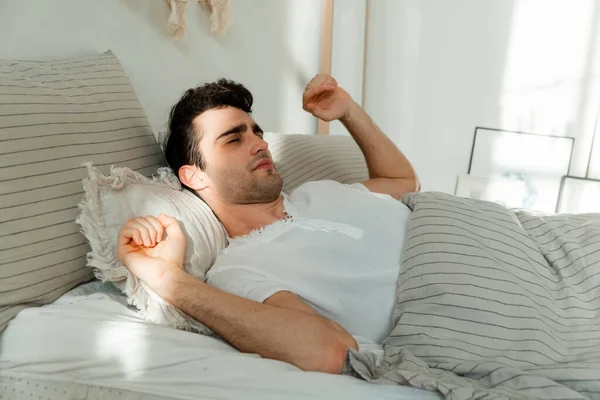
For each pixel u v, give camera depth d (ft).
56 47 4.28
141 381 2.76
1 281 2.86
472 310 3.24
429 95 8.89
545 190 8.57
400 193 5.13
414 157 9.24
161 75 5.37
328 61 7.98
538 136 8.46
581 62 8.04
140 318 3.13
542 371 2.77
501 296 3.30
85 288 3.38
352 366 2.78
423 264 3.50
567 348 3.15
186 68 5.68
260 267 3.51
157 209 3.53
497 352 3.09
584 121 8.21
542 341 3.09
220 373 2.69
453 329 3.20
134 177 3.65
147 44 5.15
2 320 2.88
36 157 3.13
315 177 5.42
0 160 2.94
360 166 5.99
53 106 3.42
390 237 3.90
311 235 3.82
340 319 3.54
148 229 3.22
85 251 3.34
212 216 4.00
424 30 8.66
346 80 8.82
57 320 2.92
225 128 4.04
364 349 3.21
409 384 2.60
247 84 6.70
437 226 3.69
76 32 4.43
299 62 7.63
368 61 8.99
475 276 3.37
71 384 2.84
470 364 2.91
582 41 7.97
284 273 3.49
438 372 2.87
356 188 4.65
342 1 8.28
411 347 3.19
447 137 8.98
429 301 3.34
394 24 8.75
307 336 2.83
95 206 3.23
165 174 4.11
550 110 8.36
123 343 2.84
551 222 4.11
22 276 2.94
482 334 3.17
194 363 2.74
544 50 8.18
